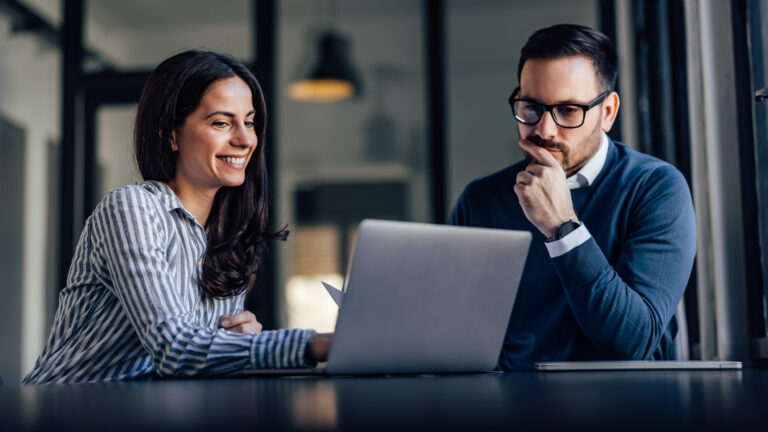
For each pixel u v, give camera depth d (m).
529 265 1.66
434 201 4.38
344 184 7.42
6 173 5.15
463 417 0.58
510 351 1.65
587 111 1.55
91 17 4.43
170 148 1.51
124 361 1.39
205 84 1.48
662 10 2.65
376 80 6.94
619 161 1.66
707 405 0.63
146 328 1.24
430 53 4.54
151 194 1.41
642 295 1.45
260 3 4.28
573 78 1.54
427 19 4.56
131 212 1.33
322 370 1.23
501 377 1.05
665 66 2.67
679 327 1.80
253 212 1.62
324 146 7.33
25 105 5.14
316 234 7.41
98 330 1.37
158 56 5.15
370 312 1.08
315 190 7.46
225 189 1.58
